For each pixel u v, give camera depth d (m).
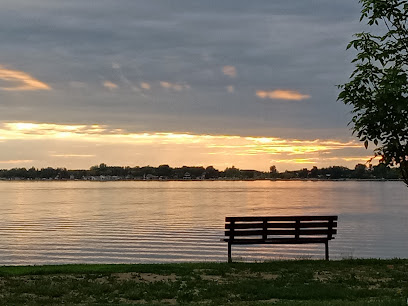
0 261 26.88
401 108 7.89
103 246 32.78
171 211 71.75
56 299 11.30
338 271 14.81
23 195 151.00
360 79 8.50
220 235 39.03
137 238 37.22
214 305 10.54
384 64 8.74
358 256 28.23
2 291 11.98
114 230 43.38
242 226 16.83
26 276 13.85
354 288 12.42
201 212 69.62
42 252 30.27
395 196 139.38
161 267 15.27
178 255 28.75
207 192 188.38
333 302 10.54
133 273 14.37
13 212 70.38
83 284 12.76
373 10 8.78
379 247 32.41
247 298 11.46
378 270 14.97
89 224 49.75
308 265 15.77
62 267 15.37
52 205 90.44
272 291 11.93
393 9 8.62
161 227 45.94
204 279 13.67
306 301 10.86
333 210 74.31
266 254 29.06
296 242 17.09
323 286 12.54
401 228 45.16
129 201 107.31
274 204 94.75
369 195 149.00
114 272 14.48
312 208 80.31
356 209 76.62
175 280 13.52
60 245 33.34
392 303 10.09
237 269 15.16
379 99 8.16
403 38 8.63
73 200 112.88
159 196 141.12
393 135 8.27
